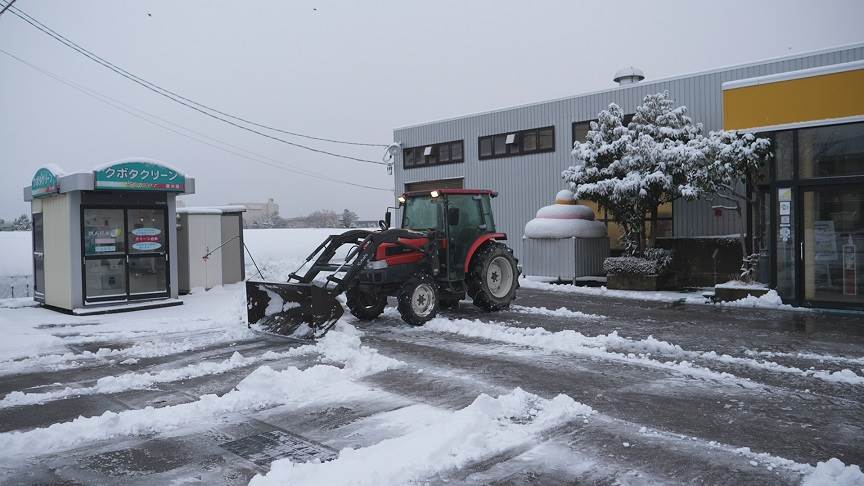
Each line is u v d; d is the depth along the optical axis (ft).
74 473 13.12
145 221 38.58
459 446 13.94
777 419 15.88
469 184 65.26
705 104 48.57
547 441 14.40
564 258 50.08
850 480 11.92
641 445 14.11
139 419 16.17
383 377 20.39
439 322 30.27
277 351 24.86
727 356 22.97
